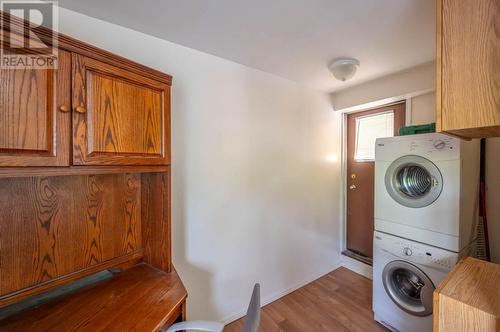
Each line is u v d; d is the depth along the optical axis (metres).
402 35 1.45
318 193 2.54
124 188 1.30
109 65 0.96
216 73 1.74
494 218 1.73
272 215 2.14
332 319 1.91
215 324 1.02
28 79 0.76
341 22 1.32
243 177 1.92
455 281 0.77
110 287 1.13
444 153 1.45
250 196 1.97
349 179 2.81
